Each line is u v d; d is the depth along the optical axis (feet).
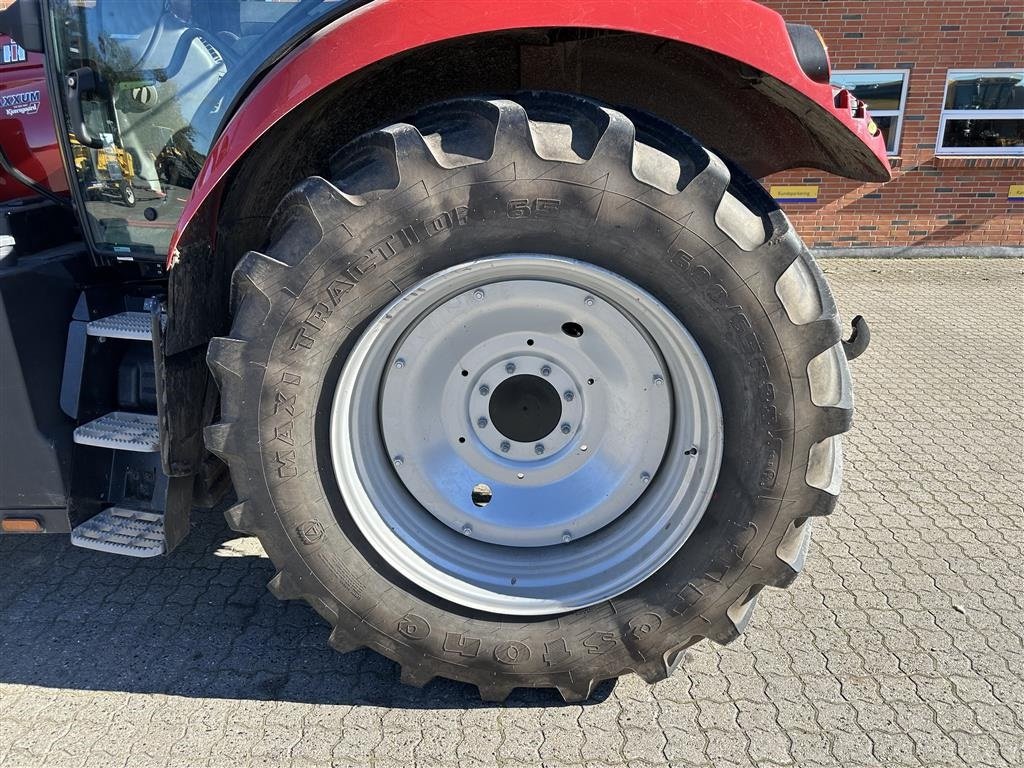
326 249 5.87
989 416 14.21
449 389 6.84
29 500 7.64
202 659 7.79
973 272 25.88
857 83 25.99
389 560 6.72
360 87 6.92
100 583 9.05
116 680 7.51
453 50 6.87
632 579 6.72
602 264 6.09
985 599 8.77
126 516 7.85
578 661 6.84
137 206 8.46
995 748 6.68
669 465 6.86
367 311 6.12
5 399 7.47
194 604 8.66
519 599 6.78
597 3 5.67
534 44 6.86
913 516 10.64
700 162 5.90
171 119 8.20
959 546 9.87
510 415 6.89
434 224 5.87
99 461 7.94
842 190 27.30
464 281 6.37
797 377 6.15
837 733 6.84
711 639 6.87
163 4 7.84
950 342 18.76
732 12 5.94
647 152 5.90
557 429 6.93
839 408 6.20
